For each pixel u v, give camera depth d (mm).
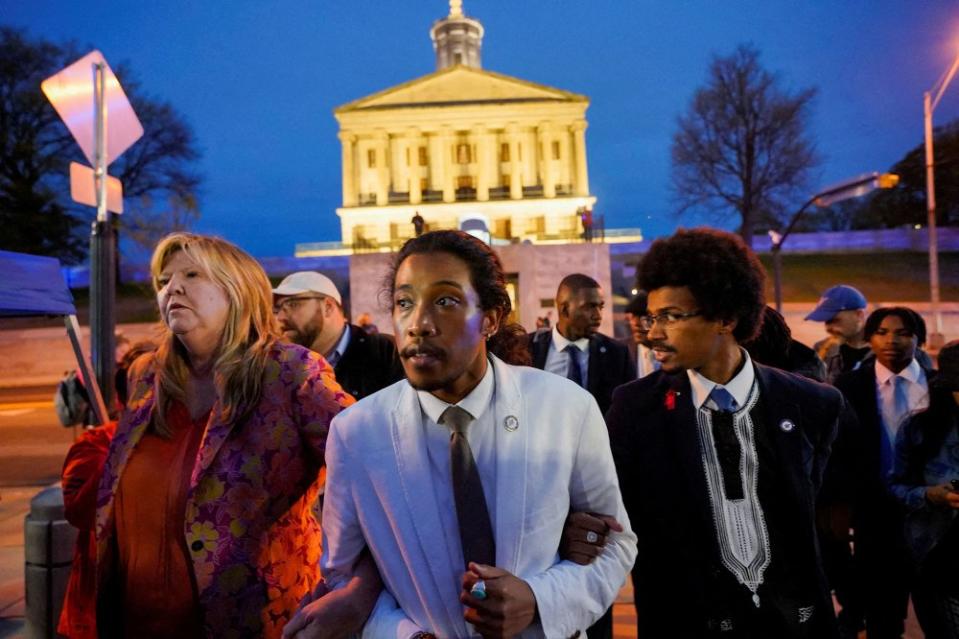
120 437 1914
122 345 7445
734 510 1886
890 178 13172
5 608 3975
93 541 2146
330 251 51125
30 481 8539
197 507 1737
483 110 57062
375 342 3662
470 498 1261
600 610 1304
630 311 4145
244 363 1826
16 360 27844
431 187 57750
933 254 22562
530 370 1438
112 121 4004
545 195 56781
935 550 2518
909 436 2670
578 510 1428
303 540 1884
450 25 69000
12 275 3529
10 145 35875
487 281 1279
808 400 1944
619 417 2117
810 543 1863
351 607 1305
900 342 3219
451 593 1248
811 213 55188
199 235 1962
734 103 41594
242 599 1725
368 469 1320
